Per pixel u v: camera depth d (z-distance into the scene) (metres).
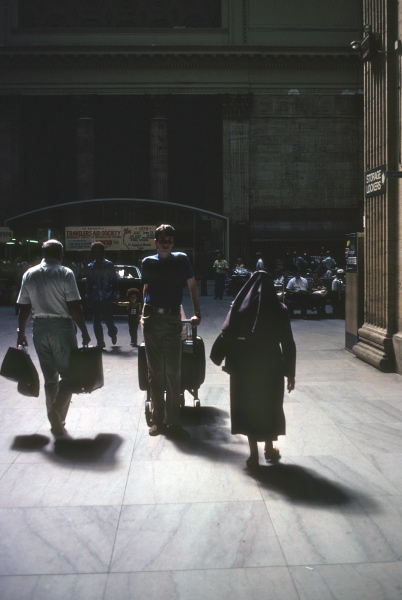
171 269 5.62
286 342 4.62
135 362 9.83
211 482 4.42
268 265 41.12
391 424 5.90
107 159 44.94
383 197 9.08
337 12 40.38
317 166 40.50
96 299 11.35
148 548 3.44
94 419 6.19
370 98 9.65
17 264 24.91
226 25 40.34
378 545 3.45
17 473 4.61
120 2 40.88
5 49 38.75
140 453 5.08
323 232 40.12
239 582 3.09
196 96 40.44
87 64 39.47
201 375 6.49
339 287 18.25
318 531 3.63
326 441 5.36
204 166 45.47
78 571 3.20
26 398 7.17
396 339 8.63
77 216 41.06
